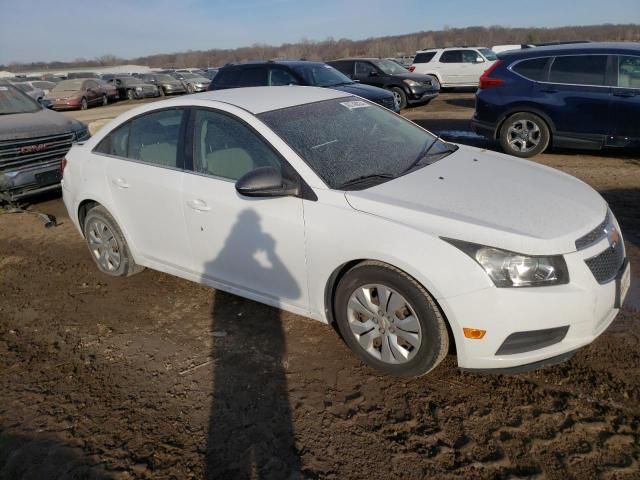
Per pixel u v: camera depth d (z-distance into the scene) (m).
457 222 2.59
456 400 2.72
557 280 2.48
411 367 2.78
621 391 2.68
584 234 2.62
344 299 2.95
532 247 2.46
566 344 2.57
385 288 2.76
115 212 4.08
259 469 2.38
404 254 2.60
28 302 4.17
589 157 7.73
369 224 2.74
